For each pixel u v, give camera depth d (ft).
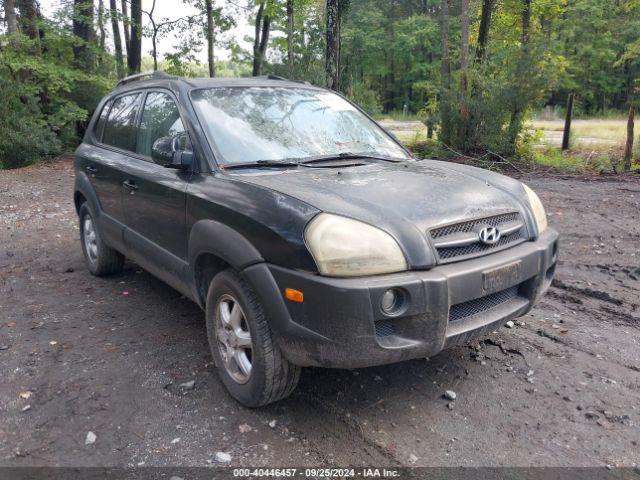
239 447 9.54
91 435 9.86
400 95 190.08
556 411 10.64
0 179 39.58
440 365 12.34
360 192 10.16
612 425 10.21
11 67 50.01
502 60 49.29
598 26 142.31
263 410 10.63
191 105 12.57
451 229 9.72
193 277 11.75
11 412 10.62
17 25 55.57
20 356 12.85
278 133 12.78
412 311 8.97
